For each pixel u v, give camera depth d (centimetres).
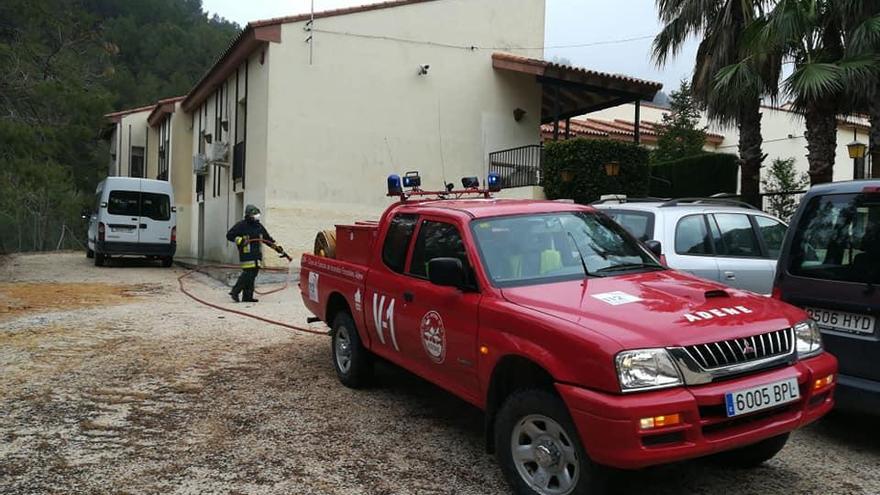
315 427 510
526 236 468
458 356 434
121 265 2025
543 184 1574
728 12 1215
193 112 2619
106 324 930
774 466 440
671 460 324
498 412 395
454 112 1802
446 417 535
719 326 354
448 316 444
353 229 611
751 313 376
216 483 408
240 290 1160
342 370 622
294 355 745
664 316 360
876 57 1002
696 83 1323
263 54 1614
